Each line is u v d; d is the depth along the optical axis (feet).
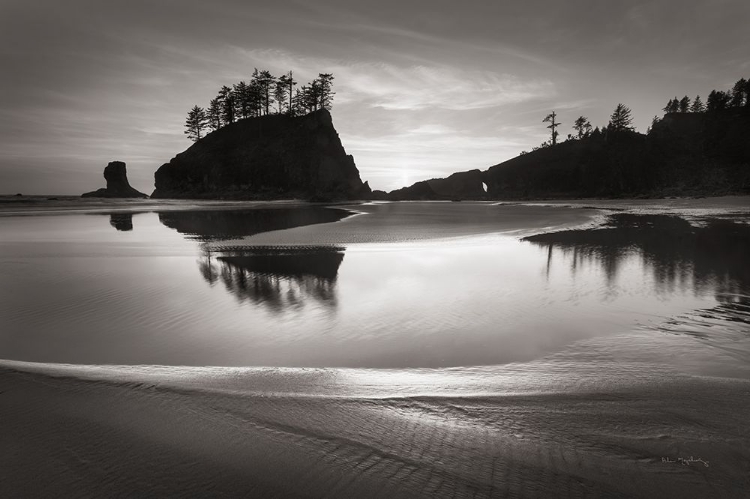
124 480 7.93
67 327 24.35
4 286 34.65
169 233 76.59
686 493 7.83
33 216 121.08
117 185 392.27
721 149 338.75
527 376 16.69
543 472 8.47
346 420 10.61
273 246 59.16
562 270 40.98
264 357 19.99
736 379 15.44
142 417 10.40
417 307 28.55
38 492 7.55
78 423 10.04
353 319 26.00
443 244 60.54
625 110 373.20
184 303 29.66
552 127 403.54
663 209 144.97
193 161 345.31
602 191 329.72
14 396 11.49
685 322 25.36
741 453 9.23
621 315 26.78
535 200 300.61
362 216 123.24
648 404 12.14
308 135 335.88
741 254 49.44
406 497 7.56
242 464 8.50
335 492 7.67
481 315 26.73
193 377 15.14
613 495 7.77
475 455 9.08
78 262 46.50
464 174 393.70
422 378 16.31
